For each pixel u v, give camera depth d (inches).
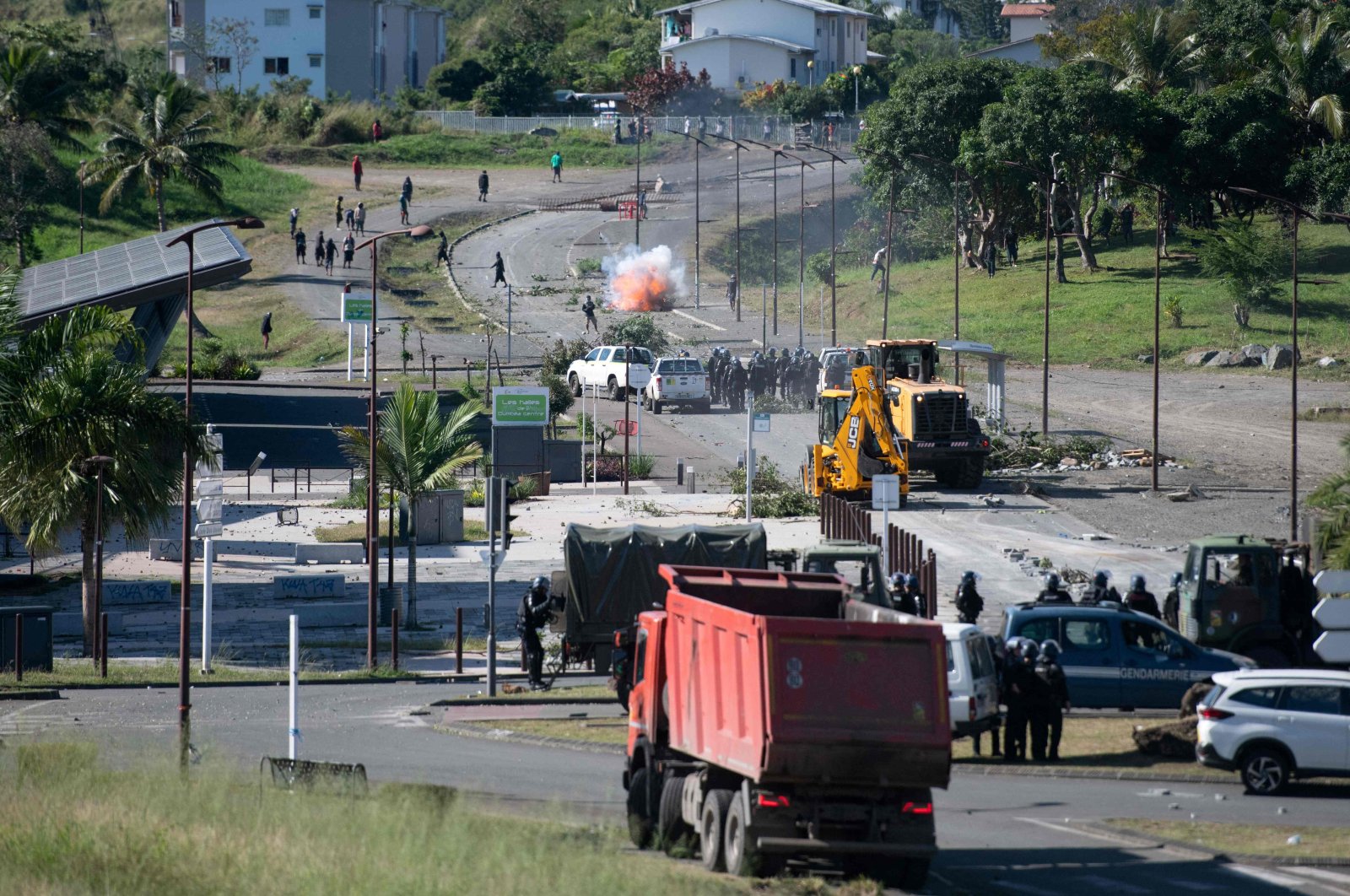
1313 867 2445.9
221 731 3932.1
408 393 5944.9
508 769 3344.0
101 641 4945.9
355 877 1943.9
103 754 3169.3
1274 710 3152.1
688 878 2069.4
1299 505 7475.4
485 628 5812.0
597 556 4682.6
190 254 4092.0
